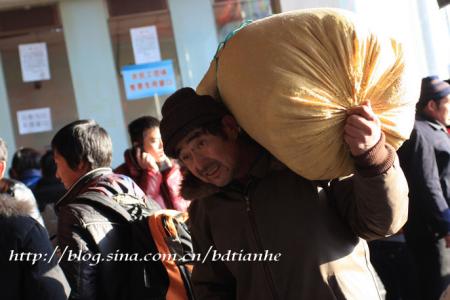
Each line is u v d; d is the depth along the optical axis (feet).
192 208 7.04
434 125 13.14
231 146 6.07
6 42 23.24
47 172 14.67
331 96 5.14
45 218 13.57
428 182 12.57
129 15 23.43
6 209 7.28
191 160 6.08
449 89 13.34
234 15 23.20
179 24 23.43
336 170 5.50
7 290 7.07
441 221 12.53
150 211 8.75
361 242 6.22
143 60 23.43
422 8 17.94
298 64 5.17
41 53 23.36
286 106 5.12
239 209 6.37
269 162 6.24
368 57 5.19
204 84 6.32
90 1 23.41
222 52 5.80
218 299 6.98
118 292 7.94
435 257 12.75
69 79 23.41
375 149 5.13
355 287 5.93
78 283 7.60
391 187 5.26
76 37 23.39
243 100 5.45
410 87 5.40
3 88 23.31
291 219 6.06
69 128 8.70
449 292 5.89
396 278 14.08
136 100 23.47
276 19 5.51
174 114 5.98
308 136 5.17
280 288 6.07
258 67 5.31
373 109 5.30
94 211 8.04
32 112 23.34
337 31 5.19
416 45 18.03
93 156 8.63
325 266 5.90
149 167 12.37
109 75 23.44
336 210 6.13
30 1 23.11
